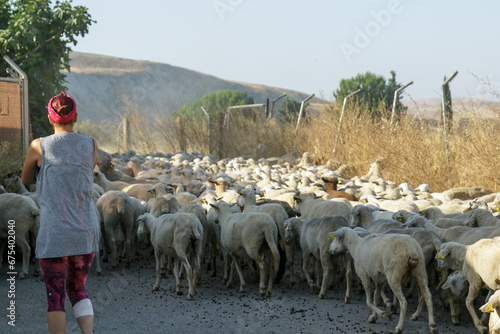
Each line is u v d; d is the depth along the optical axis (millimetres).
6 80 14797
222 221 8898
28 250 8914
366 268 6863
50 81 21625
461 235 7734
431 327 6336
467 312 7336
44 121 21609
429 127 17500
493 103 14797
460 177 15891
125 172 18219
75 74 106625
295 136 25094
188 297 8031
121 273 9547
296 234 8828
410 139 17141
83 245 4434
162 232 8289
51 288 4332
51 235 4336
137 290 8500
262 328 6648
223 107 61625
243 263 10359
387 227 8289
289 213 10867
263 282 8312
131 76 113625
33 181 4668
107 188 13281
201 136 29406
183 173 15188
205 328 6645
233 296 8273
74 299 4477
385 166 18031
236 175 17219
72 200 4438
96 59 126312
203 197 11086
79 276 4496
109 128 35438
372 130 19953
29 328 6477
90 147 4613
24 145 14945
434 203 11961
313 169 19094
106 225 9844
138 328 6625
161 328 6633
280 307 7617
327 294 8344
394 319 7027
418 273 6445
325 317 7117
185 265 8086
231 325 6766
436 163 16562
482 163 15109
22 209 8875
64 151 4480
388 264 6453
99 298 8008
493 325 5441
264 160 23078
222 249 9156
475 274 6398
